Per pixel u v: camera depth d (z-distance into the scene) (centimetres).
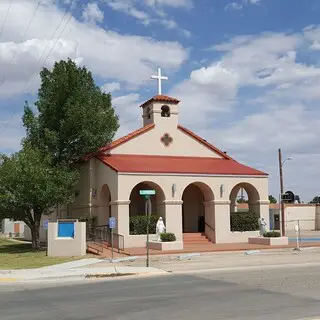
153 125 3456
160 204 3048
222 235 3134
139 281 1611
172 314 1008
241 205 6412
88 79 3447
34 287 1571
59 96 3306
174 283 1516
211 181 3155
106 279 1714
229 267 1942
